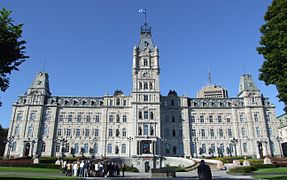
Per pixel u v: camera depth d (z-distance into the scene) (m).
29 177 29.75
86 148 98.50
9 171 42.78
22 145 94.75
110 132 100.12
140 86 102.19
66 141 89.81
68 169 41.84
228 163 75.62
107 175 43.78
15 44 26.19
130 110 102.69
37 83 105.75
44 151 96.06
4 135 119.94
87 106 103.75
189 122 103.94
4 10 25.94
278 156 96.56
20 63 27.72
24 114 99.50
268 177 32.44
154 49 110.19
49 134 98.56
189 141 100.25
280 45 30.50
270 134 101.31
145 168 83.56
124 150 97.81
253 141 99.50
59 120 102.06
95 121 102.44
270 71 32.75
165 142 100.00
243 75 111.75
